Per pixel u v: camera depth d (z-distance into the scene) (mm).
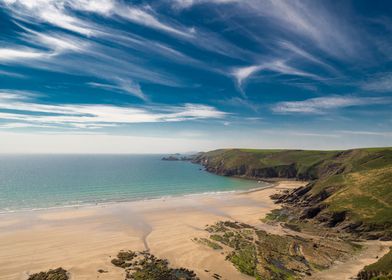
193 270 43062
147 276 40281
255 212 84875
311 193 95125
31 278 39188
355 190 79625
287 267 44688
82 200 95250
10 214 72875
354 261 46969
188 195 113312
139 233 61438
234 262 46062
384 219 62000
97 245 53156
